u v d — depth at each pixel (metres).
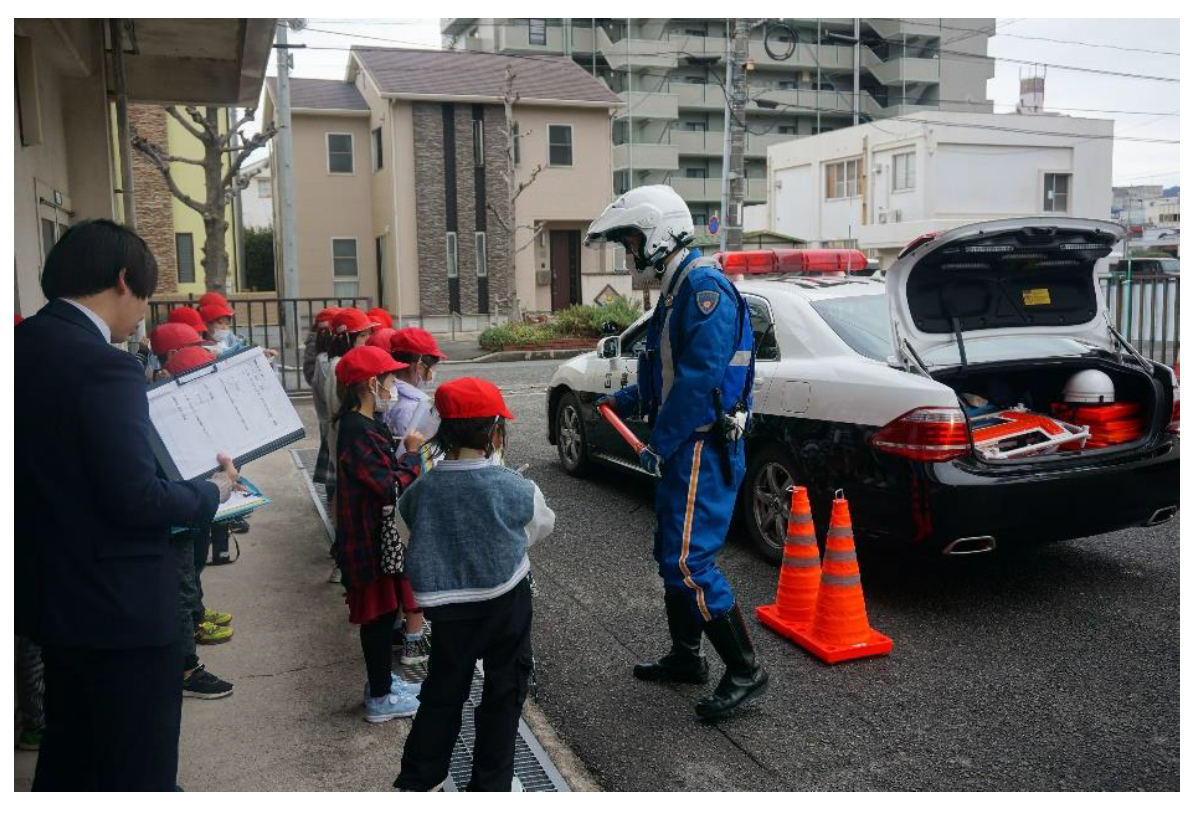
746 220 42.12
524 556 2.92
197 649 4.10
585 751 3.31
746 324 3.60
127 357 2.18
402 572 3.39
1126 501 4.46
